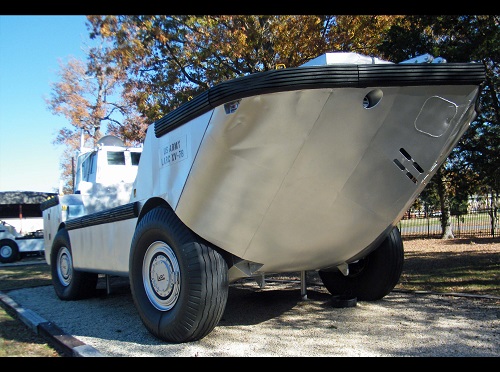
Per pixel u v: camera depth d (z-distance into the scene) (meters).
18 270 14.00
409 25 7.69
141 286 4.54
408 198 4.19
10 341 4.57
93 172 7.76
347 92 3.28
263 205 3.76
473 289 6.26
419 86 3.39
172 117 4.12
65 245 7.07
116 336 4.55
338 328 4.59
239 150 3.52
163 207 4.43
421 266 8.92
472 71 3.46
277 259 4.27
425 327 4.50
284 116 3.32
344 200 3.91
